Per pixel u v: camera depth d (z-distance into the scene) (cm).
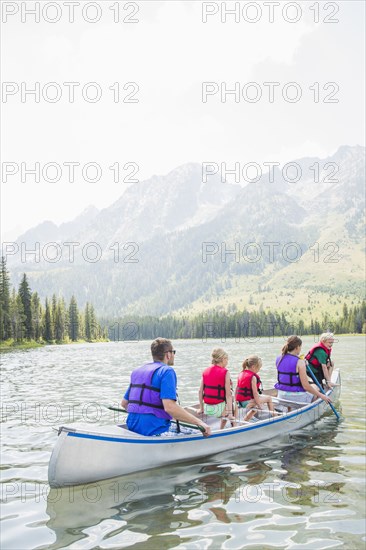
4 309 9306
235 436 888
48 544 490
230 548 475
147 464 749
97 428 718
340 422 1122
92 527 533
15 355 5672
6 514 576
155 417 750
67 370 2945
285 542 488
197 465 780
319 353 1233
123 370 2889
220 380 935
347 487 658
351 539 494
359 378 2012
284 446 906
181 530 522
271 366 2892
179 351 6244
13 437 974
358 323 18462
